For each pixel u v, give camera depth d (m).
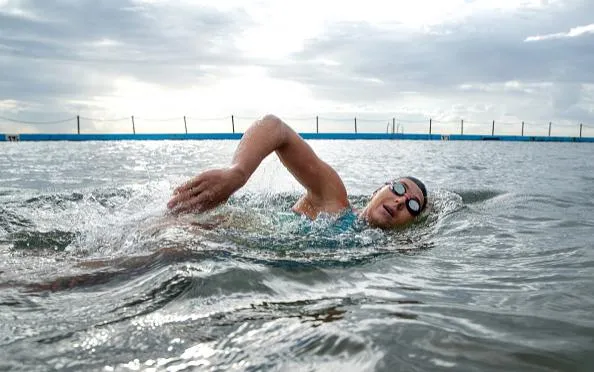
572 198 4.94
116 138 24.80
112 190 4.58
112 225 2.70
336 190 3.37
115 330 1.31
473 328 1.37
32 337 1.26
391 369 1.09
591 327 1.41
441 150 16.22
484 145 21.58
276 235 2.68
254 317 1.41
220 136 26.78
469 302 1.65
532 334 1.34
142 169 8.09
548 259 2.38
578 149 19.12
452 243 2.80
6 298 1.60
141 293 1.61
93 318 1.40
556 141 29.58
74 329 1.32
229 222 2.75
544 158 12.76
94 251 2.27
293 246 2.44
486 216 3.78
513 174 8.02
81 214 3.17
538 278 2.01
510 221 3.58
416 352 1.18
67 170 7.89
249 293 1.63
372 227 3.32
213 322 1.37
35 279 1.81
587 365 1.15
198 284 1.67
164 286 1.66
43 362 1.12
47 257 2.18
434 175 7.73
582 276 2.04
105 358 1.14
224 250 2.17
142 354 1.17
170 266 1.87
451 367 1.11
